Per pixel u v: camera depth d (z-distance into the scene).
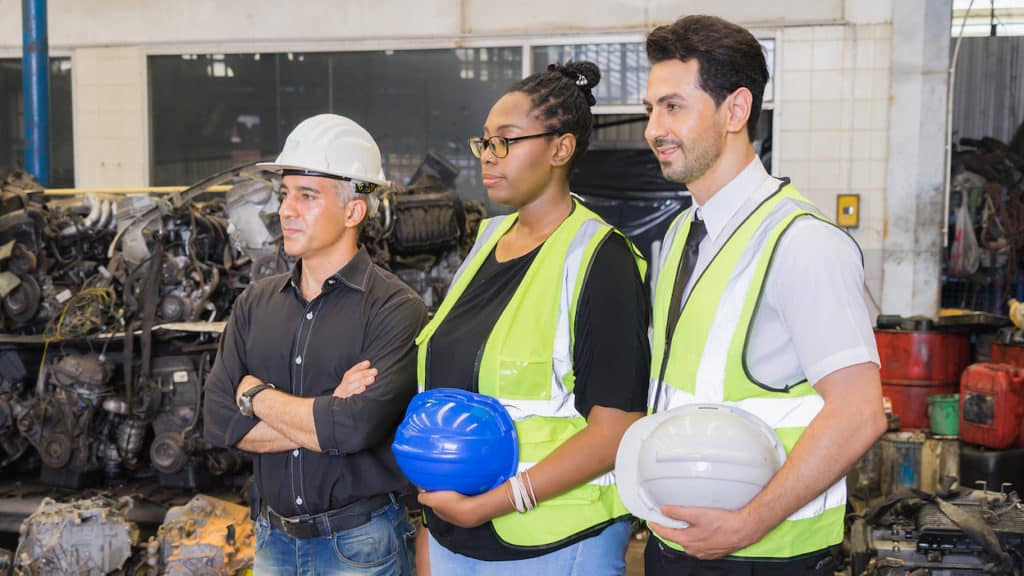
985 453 4.83
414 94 7.27
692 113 1.55
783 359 1.50
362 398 2.02
